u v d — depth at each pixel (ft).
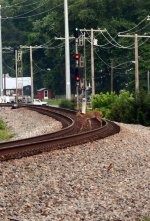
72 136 200.34
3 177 126.52
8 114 439.63
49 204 107.34
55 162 151.74
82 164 152.97
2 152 155.84
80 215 100.68
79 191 120.67
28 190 116.98
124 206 109.40
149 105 353.51
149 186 129.18
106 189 124.47
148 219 99.71
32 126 321.11
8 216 96.78
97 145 191.83
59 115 343.46
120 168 152.15
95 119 300.40
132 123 355.36
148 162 166.30
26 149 164.96
